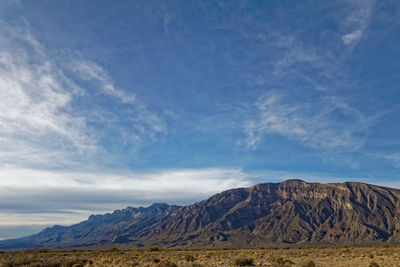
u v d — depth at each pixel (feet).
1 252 258.37
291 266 104.01
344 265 111.55
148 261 132.98
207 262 130.52
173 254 216.54
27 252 259.19
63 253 244.42
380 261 123.44
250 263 120.47
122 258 161.68
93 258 166.20
